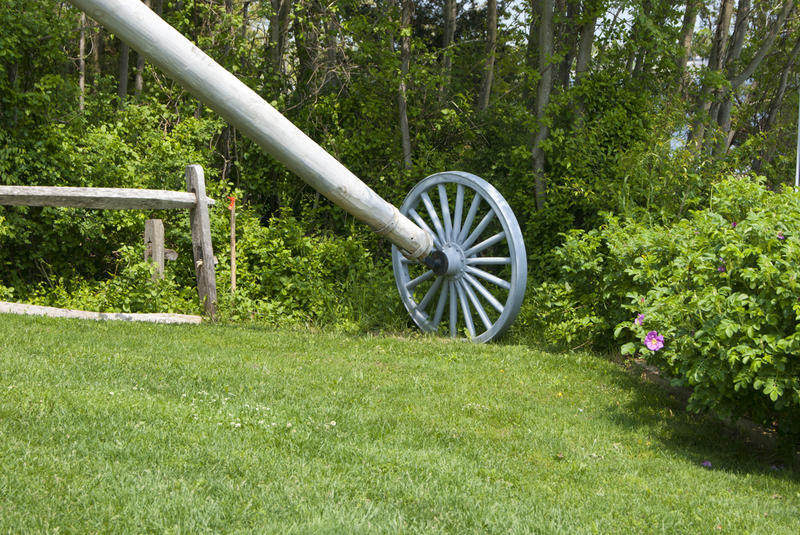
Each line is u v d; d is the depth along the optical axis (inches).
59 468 136.2
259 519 122.8
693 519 141.6
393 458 160.4
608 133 456.8
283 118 318.0
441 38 1085.8
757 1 676.1
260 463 148.9
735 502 154.6
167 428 164.7
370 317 410.9
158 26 287.3
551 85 512.1
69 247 441.4
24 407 167.3
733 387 189.5
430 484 146.0
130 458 144.5
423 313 400.8
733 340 181.5
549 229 455.2
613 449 189.2
